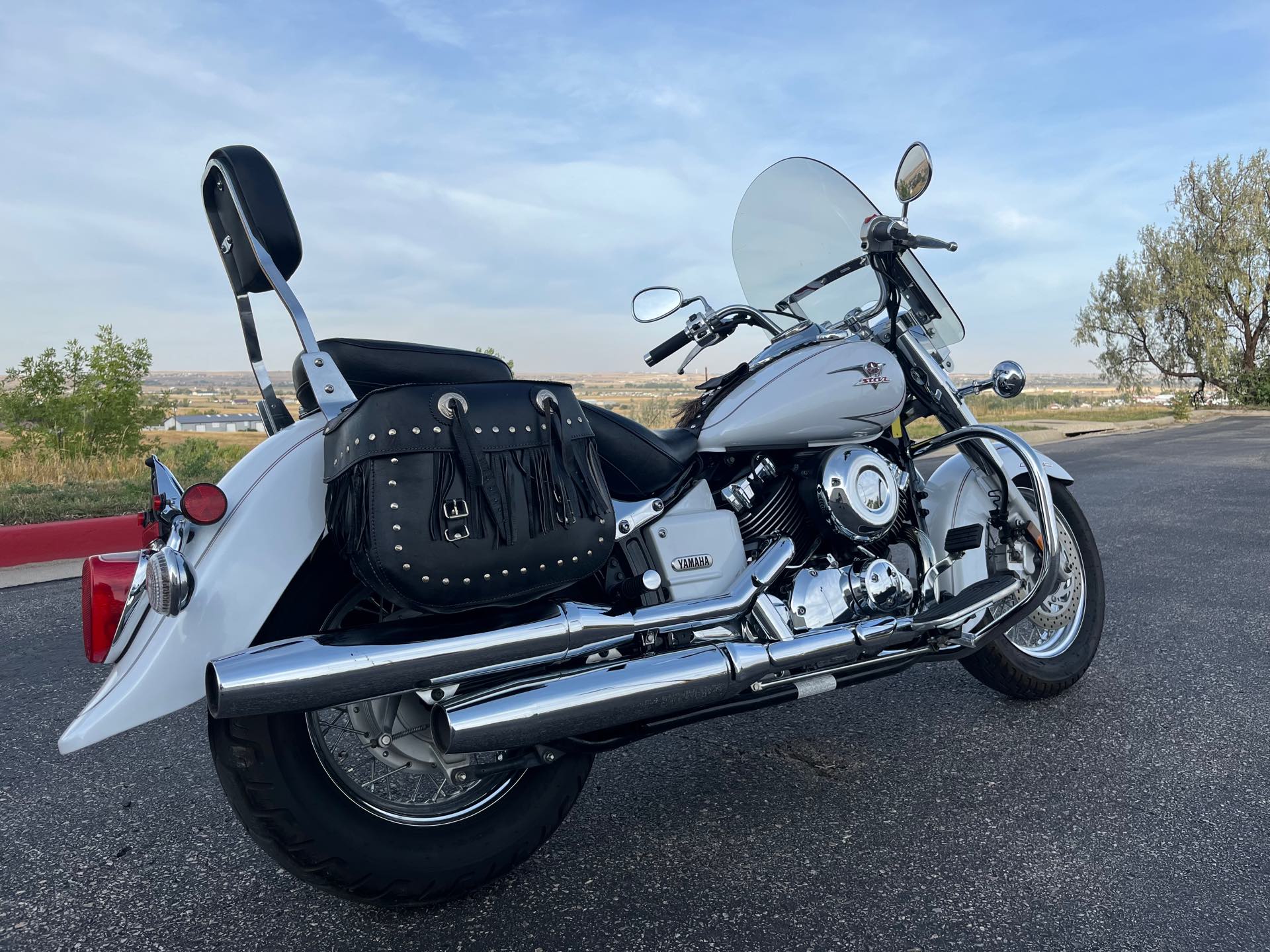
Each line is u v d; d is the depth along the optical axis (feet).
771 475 9.28
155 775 10.02
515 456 6.59
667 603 8.20
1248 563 19.13
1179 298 106.11
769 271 11.95
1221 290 107.14
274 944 6.85
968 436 10.69
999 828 8.34
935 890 7.36
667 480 8.71
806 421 9.20
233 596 6.53
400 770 7.72
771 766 9.87
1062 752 9.98
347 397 6.88
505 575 6.49
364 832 6.79
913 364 11.17
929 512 10.81
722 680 7.86
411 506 6.21
